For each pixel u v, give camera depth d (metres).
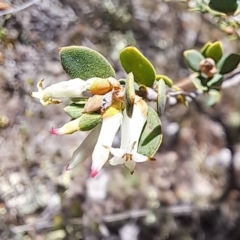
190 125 0.48
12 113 0.34
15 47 0.32
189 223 0.45
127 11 0.42
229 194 0.47
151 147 0.17
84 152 0.17
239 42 0.42
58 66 0.34
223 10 0.21
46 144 0.37
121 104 0.17
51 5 0.35
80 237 0.38
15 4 0.28
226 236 0.45
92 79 0.17
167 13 0.44
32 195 0.37
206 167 0.47
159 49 0.45
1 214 0.35
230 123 0.49
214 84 0.24
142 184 0.44
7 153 0.35
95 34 0.40
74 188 0.39
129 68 0.19
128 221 0.43
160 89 0.18
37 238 0.36
